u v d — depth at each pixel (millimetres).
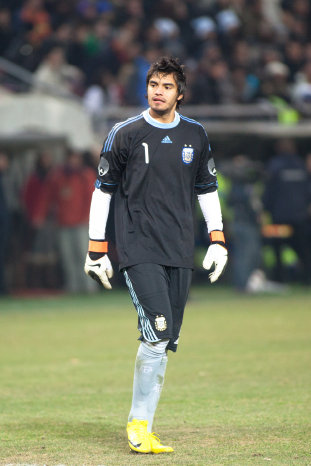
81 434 18516
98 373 26719
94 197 17750
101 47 65500
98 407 21500
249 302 50219
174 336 17672
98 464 15773
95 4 71125
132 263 17156
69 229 54969
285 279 59719
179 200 17406
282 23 83625
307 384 24266
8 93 58156
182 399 22281
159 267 17219
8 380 25531
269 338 34531
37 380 25484
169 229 17266
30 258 56969
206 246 60781
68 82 61562
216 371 26672
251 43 75375
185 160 17375
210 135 60406
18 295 54781
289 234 58281
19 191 56375
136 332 37156
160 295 17031
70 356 30391
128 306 48781
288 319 41281
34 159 57000
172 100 17172
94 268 17734
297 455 16250
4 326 39562
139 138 17250
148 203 17266
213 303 49844
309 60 76375
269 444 17234
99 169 17562
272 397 22391
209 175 18062
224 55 74375
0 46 65812
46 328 38750
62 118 54562
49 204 54438
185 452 16688
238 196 54281
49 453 16750
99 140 57375
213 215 18281
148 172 17234
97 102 61812
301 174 57188
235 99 65438
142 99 63312
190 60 70062
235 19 76125
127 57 65750
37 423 19641
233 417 20000
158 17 73812
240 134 60062
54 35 63844
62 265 57781
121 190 17641
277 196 57062
